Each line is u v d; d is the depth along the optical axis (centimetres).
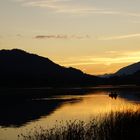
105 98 11531
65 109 7294
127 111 2781
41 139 2600
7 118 5981
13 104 9456
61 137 2425
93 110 6347
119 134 2462
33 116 6156
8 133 4078
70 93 16388
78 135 2406
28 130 4253
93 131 2533
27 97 12888
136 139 2430
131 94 14388
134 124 2525
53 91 19375
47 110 7312
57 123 4631
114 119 2638
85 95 14075
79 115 5622
